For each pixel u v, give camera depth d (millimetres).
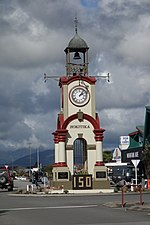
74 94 43688
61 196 38312
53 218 21094
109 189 41812
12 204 30406
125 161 70188
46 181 52594
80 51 44625
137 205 26484
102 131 43219
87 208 26219
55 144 43656
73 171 42844
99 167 42656
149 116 55562
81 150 44031
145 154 48875
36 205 29219
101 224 18453
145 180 51375
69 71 44438
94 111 43688
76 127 43188
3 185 52875
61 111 44656
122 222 19047
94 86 44031
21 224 18891
